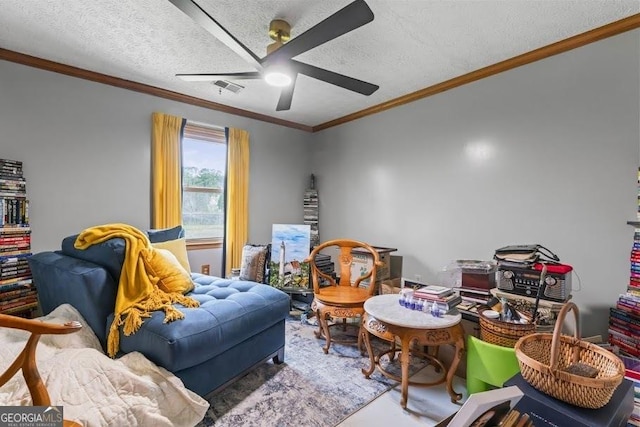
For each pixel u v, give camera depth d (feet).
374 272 8.59
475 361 5.67
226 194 12.06
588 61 6.91
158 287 6.39
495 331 5.57
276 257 11.00
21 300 7.55
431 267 10.03
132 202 9.82
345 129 13.12
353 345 8.32
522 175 7.97
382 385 6.46
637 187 6.33
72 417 4.07
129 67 8.64
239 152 12.23
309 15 6.19
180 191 10.75
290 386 6.37
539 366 3.47
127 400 4.52
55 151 8.47
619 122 6.55
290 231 11.19
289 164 14.10
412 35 6.91
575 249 7.14
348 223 13.01
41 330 3.20
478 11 6.07
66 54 7.92
